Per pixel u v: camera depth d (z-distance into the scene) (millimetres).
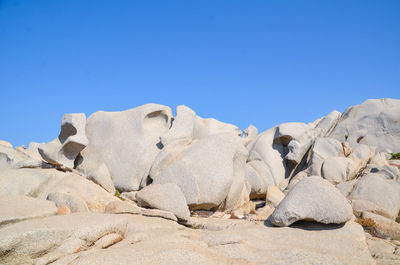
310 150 21500
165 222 10898
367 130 23812
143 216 11320
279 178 20672
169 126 17703
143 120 17125
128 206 11469
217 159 14430
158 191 12555
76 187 12391
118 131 17219
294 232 9945
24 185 11891
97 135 17484
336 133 24672
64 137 16609
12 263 6941
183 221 12242
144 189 12945
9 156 14805
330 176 18312
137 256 6906
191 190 13766
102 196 12336
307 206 10391
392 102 24516
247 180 18156
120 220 8922
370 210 14234
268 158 21094
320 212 10266
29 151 17109
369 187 15320
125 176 16062
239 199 15172
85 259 6664
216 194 13680
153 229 9570
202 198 13695
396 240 11492
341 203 10398
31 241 7180
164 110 17750
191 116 17312
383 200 14727
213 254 7773
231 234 8953
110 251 7215
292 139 21109
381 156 19797
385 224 12414
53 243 7457
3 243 6812
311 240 9391
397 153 22000
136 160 16219
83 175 15258
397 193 15094
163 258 6906
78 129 15891
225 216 13875
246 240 9000
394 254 9539
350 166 18469
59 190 12109
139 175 16031
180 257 7023
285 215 10406
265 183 19406
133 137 16844
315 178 11266
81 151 17172
